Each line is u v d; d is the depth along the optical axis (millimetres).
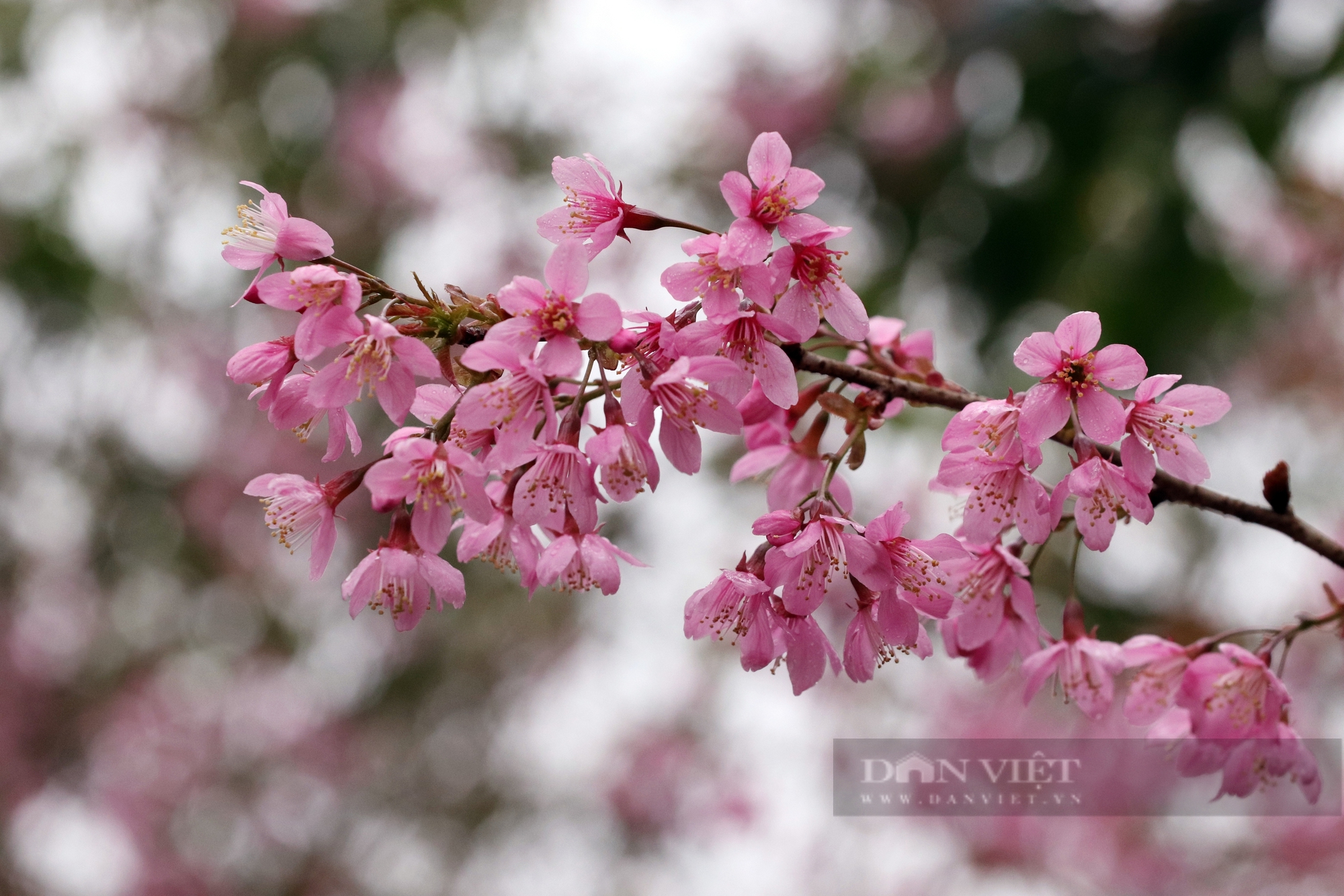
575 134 7312
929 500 5289
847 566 1802
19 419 7168
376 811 7098
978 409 1892
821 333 2178
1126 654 2094
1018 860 5559
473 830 6848
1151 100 5250
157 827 7195
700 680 6684
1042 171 5441
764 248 1729
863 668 1858
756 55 6984
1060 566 5359
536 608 6965
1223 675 2094
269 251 1785
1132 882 5492
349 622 7297
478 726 7230
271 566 7383
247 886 7027
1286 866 5488
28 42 6875
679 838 6531
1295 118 5062
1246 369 6305
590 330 1685
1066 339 1866
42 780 7297
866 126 6320
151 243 7199
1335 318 6035
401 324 1753
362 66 7305
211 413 7430
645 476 1730
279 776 7305
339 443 1794
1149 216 5312
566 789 6848
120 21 7031
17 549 7395
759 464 2271
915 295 5719
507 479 1918
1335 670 5523
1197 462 1897
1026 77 5492
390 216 7359
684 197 7020
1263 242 5742
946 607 1795
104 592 7445
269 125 7266
